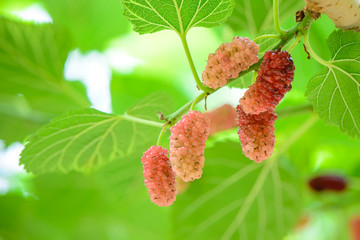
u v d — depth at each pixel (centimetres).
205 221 57
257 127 39
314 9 39
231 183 57
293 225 57
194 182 57
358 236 60
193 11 41
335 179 61
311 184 62
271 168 58
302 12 39
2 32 57
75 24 72
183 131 38
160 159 39
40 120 62
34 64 60
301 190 58
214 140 57
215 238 57
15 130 62
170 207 57
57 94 64
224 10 41
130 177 63
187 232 57
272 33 46
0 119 61
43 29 58
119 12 73
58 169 51
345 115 43
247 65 38
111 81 74
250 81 47
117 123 48
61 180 65
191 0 40
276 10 39
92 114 47
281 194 58
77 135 48
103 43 74
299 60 62
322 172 63
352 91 42
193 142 38
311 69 63
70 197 66
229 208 57
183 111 41
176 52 82
